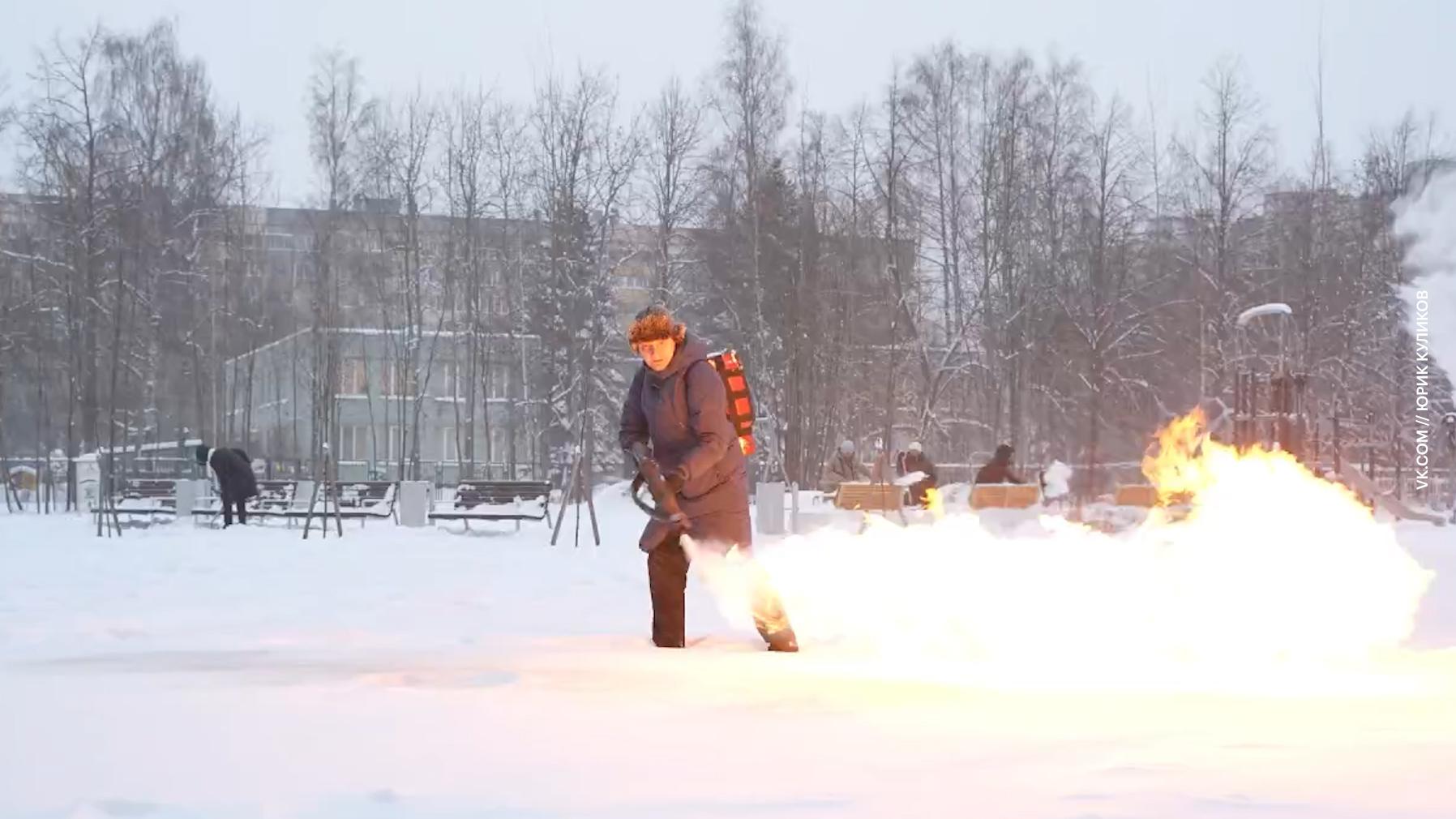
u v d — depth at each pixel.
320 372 51.47
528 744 4.52
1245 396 28.62
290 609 11.09
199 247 53.97
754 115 51.66
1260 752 4.36
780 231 50.84
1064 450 52.75
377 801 3.70
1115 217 51.88
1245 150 51.47
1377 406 45.66
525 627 9.64
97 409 47.25
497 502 26.20
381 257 56.31
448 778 4.00
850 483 23.98
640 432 8.31
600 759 4.29
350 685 5.87
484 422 58.16
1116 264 51.22
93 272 48.19
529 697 5.54
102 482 24.86
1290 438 27.86
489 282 58.47
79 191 48.34
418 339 55.62
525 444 62.84
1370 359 47.06
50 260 49.88
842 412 54.22
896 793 3.77
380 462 64.25
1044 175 53.25
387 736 4.66
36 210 50.22
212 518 30.16
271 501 28.77
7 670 6.53
